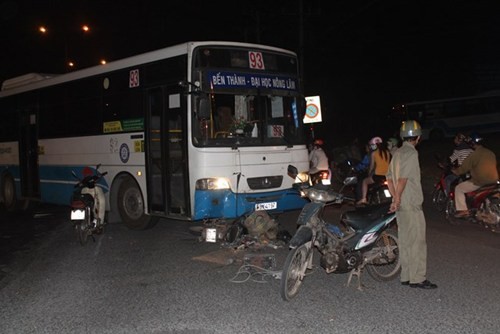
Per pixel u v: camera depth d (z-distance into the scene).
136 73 10.34
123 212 10.88
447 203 10.66
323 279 6.95
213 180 8.86
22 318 5.83
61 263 8.30
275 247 8.61
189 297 6.36
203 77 9.03
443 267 7.36
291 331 5.21
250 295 6.38
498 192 9.48
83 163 11.85
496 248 8.45
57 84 12.77
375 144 11.52
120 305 6.15
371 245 6.37
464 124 33.97
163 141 9.66
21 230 11.57
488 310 5.65
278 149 9.56
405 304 5.90
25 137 14.13
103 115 11.25
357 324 5.34
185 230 10.64
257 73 9.59
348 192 15.81
